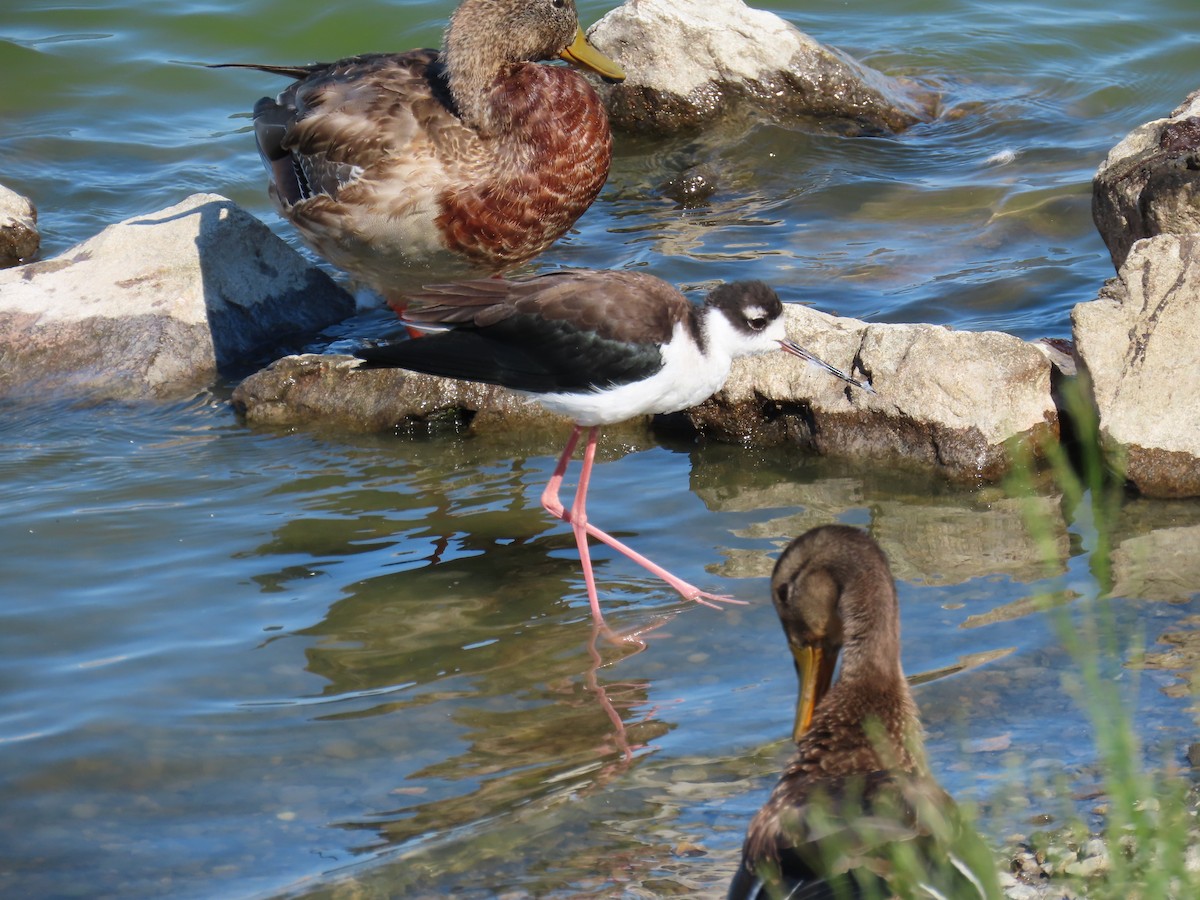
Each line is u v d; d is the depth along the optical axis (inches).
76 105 893.2
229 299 652.1
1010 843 316.5
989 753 351.6
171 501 512.7
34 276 657.6
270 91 918.4
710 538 477.4
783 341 482.3
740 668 403.9
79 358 619.2
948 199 761.6
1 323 629.9
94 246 671.1
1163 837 289.3
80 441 564.4
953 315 629.3
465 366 473.7
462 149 578.2
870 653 295.9
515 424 561.9
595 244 726.5
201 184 812.0
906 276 673.0
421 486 522.6
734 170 818.8
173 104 903.7
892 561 451.5
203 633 429.4
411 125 578.2
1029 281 655.1
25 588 454.0
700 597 441.1
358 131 580.1
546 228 597.6
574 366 463.5
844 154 830.5
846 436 526.0
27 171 820.6
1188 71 898.1
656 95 864.9
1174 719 359.3
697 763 360.2
